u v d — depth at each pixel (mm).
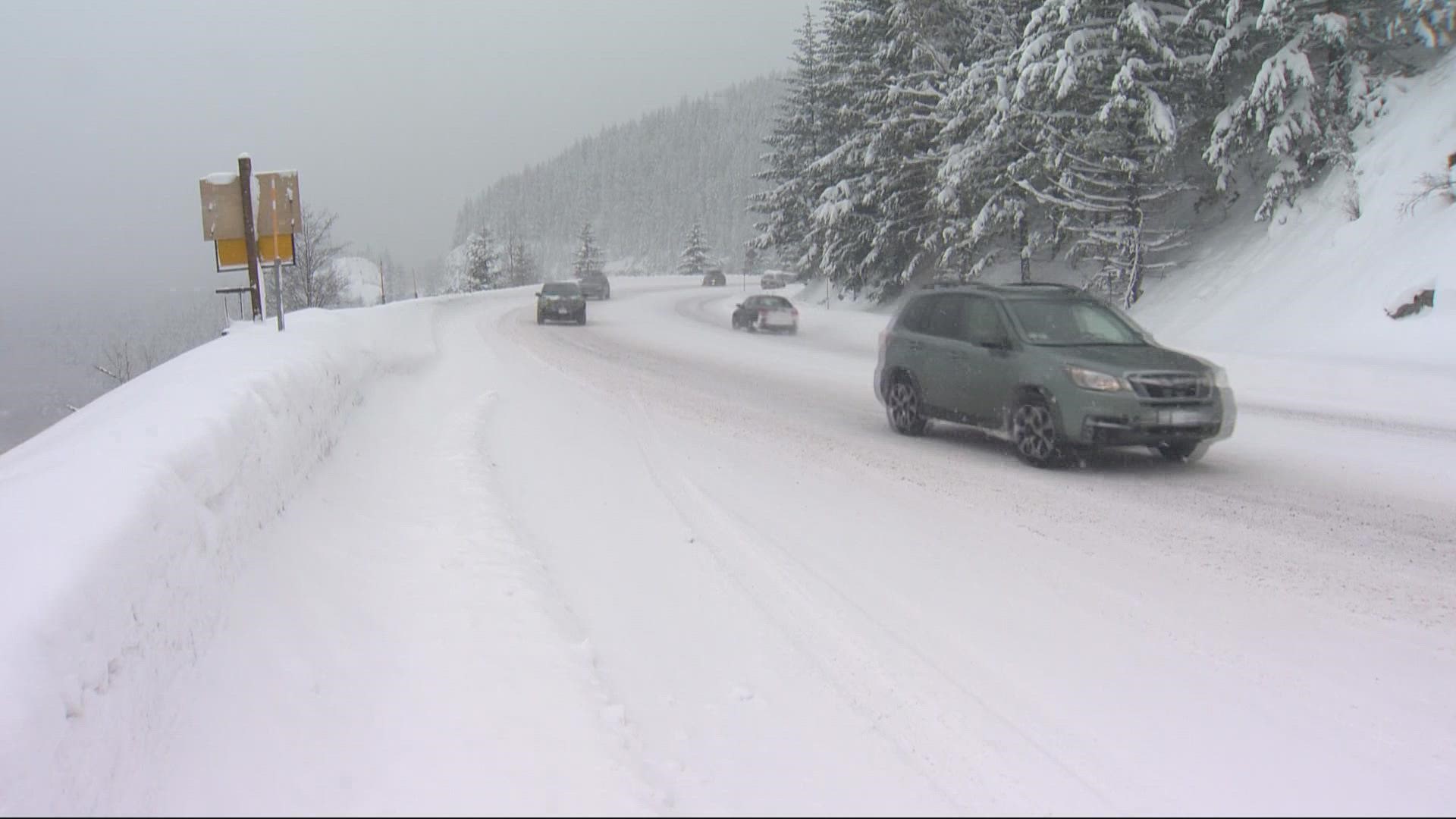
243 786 3160
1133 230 26188
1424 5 20984
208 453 4457
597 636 5098
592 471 9219
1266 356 18578
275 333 9922
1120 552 6754
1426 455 10203
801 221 54906
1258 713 4305
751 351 25656
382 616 4824
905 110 37781
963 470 9703
